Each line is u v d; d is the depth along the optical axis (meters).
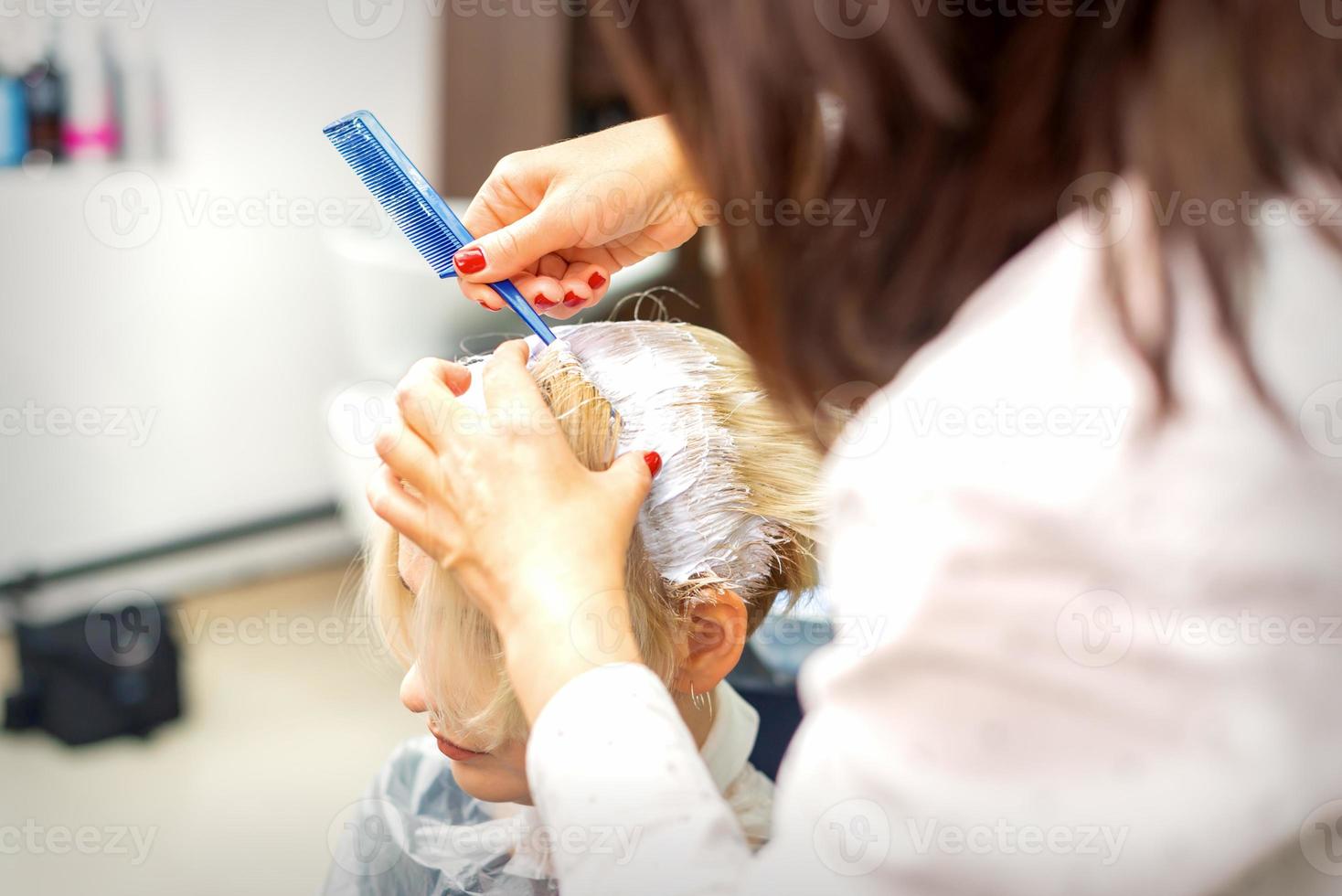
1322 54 0.45
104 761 2.28
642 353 0.86
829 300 0.52
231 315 2.93
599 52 2.77
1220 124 0.45
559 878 0.58
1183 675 0.44
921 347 0.51
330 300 3.06
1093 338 0.46
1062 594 0.44
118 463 2.84
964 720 0.46
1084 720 0.45
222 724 2.41
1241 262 0.45
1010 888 0.46
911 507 0.47
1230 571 0.43
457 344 2.53
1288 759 0.44
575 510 0.65
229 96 2.82
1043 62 0.46
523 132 2.80
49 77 2.61
